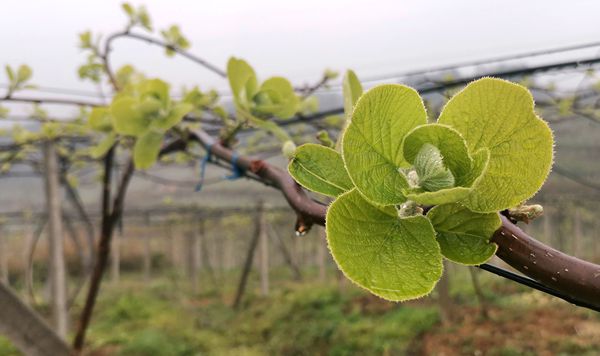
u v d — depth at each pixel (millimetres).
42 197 12797
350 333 8859
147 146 1518
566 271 392
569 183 11203
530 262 409
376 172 401
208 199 16188
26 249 14922
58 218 4691
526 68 2562
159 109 1513
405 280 390
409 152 397
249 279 17328
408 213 415
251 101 1289
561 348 7094
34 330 2150
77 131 4133
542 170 395
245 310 12094
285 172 824
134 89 1720
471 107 404
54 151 4816
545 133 392
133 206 15500
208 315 11758
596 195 11766
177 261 21547
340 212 404
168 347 9133
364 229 406
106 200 2709
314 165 476
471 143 407
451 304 8828
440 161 379
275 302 12141
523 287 10367
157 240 23516
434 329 8344
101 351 8992
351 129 390
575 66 2484
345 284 11656
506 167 405
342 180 470
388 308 10000
